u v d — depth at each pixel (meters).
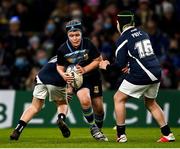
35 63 50.38
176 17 56.59
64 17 51.47
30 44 52.59
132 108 45.25
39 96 29.22
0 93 44.66
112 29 52.34
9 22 54.44
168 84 50.12
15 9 56.59
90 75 30.25
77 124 44.59
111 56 49.25
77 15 53.31
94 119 31.33
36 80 29.30
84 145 26.36
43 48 51.84
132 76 27.36
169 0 57.28
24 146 26.02
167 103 45.81
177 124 45.78
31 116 29.22
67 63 28.86
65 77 28.30
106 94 45.06
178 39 54.06
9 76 50.25
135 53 27.27
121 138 27.86
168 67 50.44
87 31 52.97
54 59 29.17
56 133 37.31
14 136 29.00
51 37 51.94
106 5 56.50
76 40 28.14
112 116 44.88
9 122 44.53
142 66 27.27
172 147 25.41
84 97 28.52
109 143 27.34
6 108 44.62
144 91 27.75
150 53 27.52
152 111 28.22
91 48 28.53
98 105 30.72
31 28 56.41
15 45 52.03
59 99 29.69
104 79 48.22
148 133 37.50
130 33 27.52
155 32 51.81
